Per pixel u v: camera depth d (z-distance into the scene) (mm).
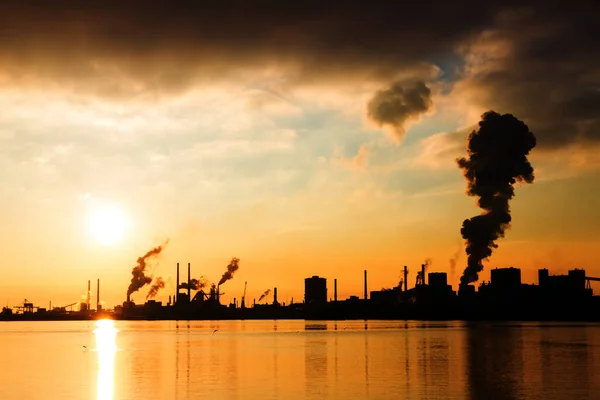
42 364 82750
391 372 67875
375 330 188000
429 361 80312
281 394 52906
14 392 55906
